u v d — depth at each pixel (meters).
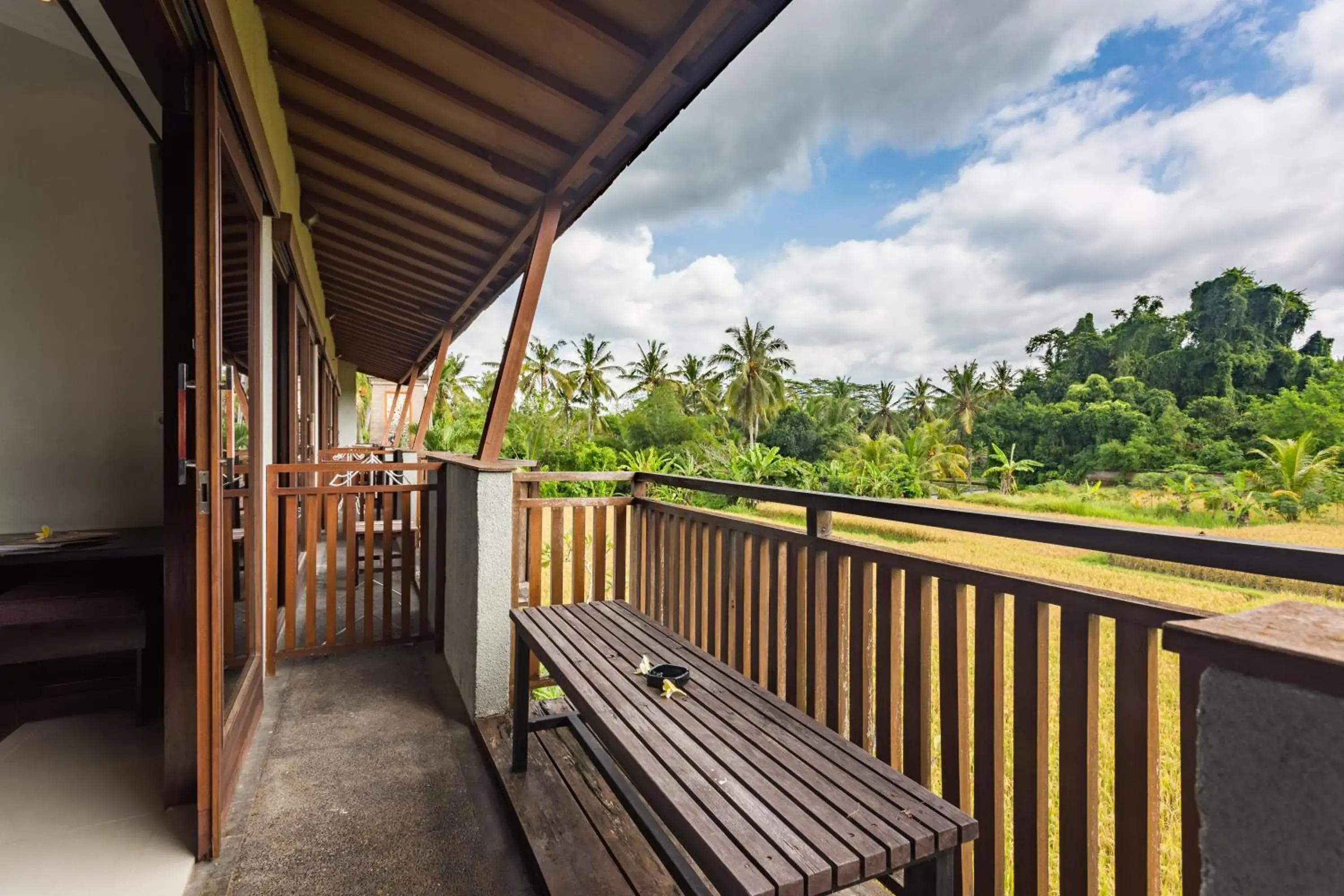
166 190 1.89
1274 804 0.53
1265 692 0.54
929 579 1.62
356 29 2.45
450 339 7.59
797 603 2.07
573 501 3.08
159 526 3.06
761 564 2.29
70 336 2.94
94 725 2.50
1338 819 0.49
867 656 1.80
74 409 2.95
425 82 2.66
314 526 3.30
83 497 2.96
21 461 2.87
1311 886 0.51
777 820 1.04
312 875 1.69
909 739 1.65
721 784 1.14
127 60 2.94
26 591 2.39
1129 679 1.18
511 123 2.84
